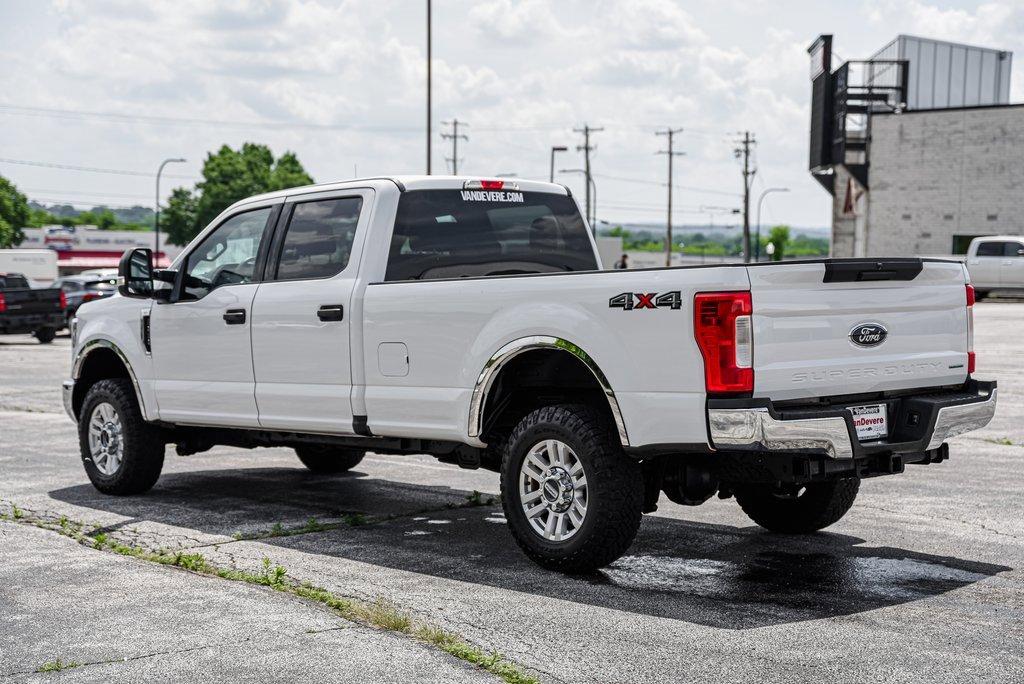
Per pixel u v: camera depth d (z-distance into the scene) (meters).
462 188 7.67
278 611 5.41
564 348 6.05
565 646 4.89
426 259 7.41
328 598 5.61
